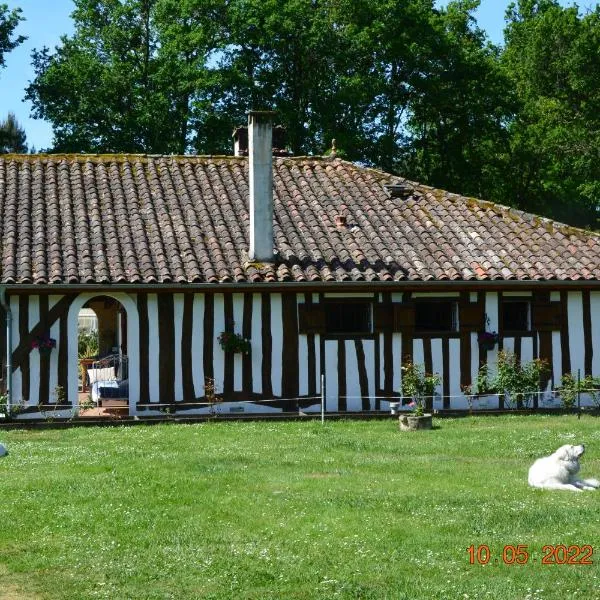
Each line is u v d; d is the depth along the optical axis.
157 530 10.16
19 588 8.55
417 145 39.28
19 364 18.81
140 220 20.77
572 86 43.06
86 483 12.29
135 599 8.20
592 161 41.16
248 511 10.80
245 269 19.52
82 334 32.25
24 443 15.98
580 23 43.88
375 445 15.40
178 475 12.76
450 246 21.11
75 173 22.34
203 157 23.41
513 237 21.73
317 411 19.66
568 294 20.81
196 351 19.33
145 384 19.17
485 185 41.22
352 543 9.54
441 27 38.50
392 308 20.08
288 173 23.48
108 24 39.34
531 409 20.02
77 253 19.53
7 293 18.75
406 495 11.44
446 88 37.69
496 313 20.50
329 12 37.53
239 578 8.62
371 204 22.47
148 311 19.27
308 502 11.15
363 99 35.38
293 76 36.72
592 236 22.06
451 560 9.02
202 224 20.92
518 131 42.12
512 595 8.09
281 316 19.67
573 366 20.73
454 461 13.92
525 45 46.62
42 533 10.12
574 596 8.09
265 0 35.00
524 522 10.15
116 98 37.16
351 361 19.86
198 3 35.34
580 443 15.42
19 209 20.81
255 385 19.48
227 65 35.84
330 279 19.47
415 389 19.80
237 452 14.67
